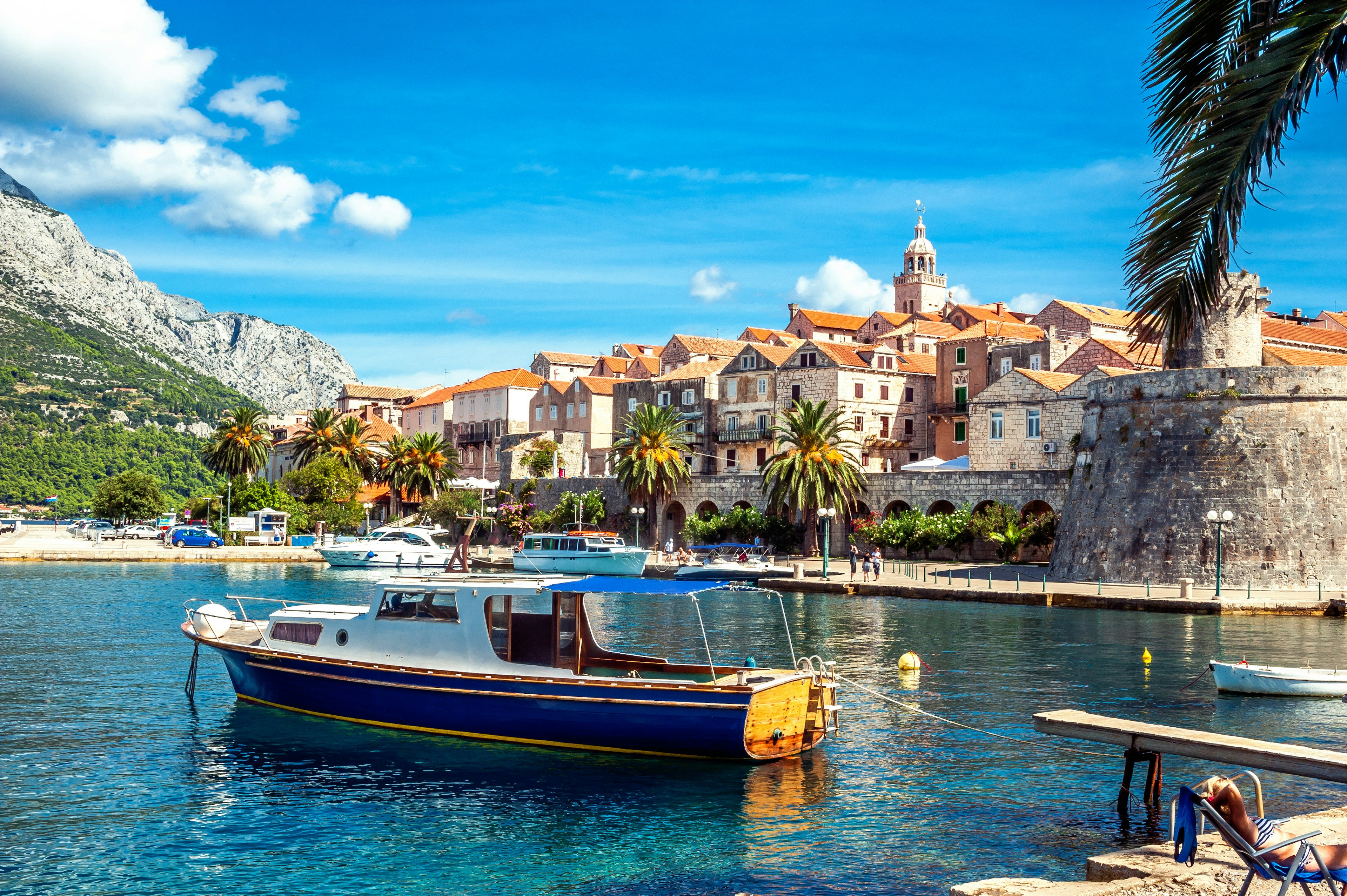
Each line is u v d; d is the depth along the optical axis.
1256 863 11.57
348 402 189.12
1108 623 49.69
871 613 54.91
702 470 109.81
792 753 24.91
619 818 20.62
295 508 126.75
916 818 20.41
